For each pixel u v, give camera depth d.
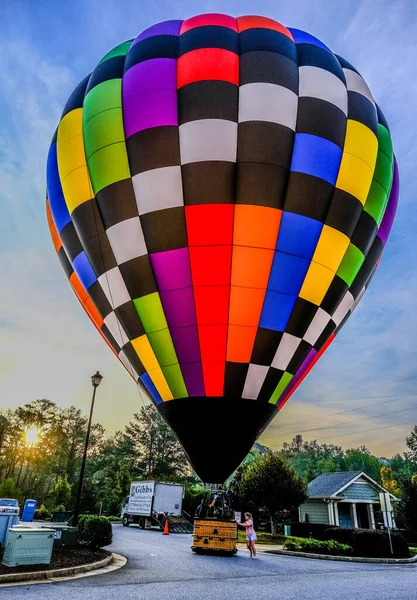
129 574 7.84
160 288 9.65
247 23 11.48
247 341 9.48
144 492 26.69
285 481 24.34
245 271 9.44
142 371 10.26
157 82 10.33
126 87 10.70
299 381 10.68
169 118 9.93
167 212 9.53
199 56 10.42
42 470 56.25
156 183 9.65
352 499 29.50
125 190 9.98
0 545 8.45
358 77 12.17
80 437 59.19
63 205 11.84
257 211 9.44
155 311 9.72
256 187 9.46
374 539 14.78
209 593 6.18
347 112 10.98
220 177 9.44
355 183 10.52
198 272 9.42
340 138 10.51
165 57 10.75
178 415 9.66
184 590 6.37
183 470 56.78
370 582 8.13
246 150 9.57
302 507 31.03
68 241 11.77
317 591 6.78
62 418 59.91
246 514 12.24
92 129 10.69
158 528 26.33
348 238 10.50
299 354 10.02
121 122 10.42
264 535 22.61
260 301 9.53
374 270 12.73
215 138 9.57
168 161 9.67
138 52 11.16
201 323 9.46
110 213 10.13
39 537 7.78
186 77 10.23
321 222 9.98
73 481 53.97
